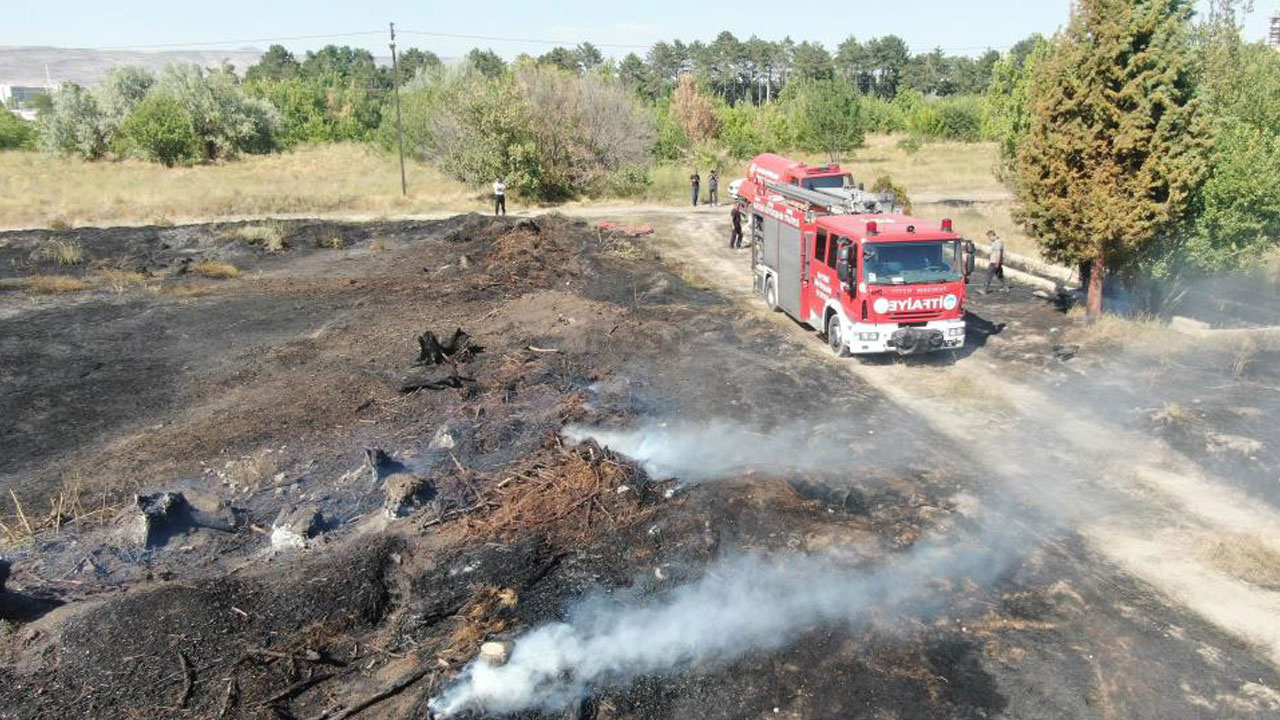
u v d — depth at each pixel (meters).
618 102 40.94
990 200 36.28
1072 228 16.33
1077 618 7.89
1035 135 16.67
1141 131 15.00
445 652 7.43
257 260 26.22
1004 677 7.06
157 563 9.12
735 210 27.78
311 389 14.38
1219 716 6.60
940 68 124.81
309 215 35.66
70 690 6.94
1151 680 7.03
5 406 13.77
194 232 30.17
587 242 26.92
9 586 8.59
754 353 16.42
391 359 15.88
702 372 15.06
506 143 38.66
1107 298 19.06
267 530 9.79
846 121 49.47
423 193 40.47
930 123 66.50
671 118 54.47
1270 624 7.82
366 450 11.22
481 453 11.79
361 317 19.08
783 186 20.23
